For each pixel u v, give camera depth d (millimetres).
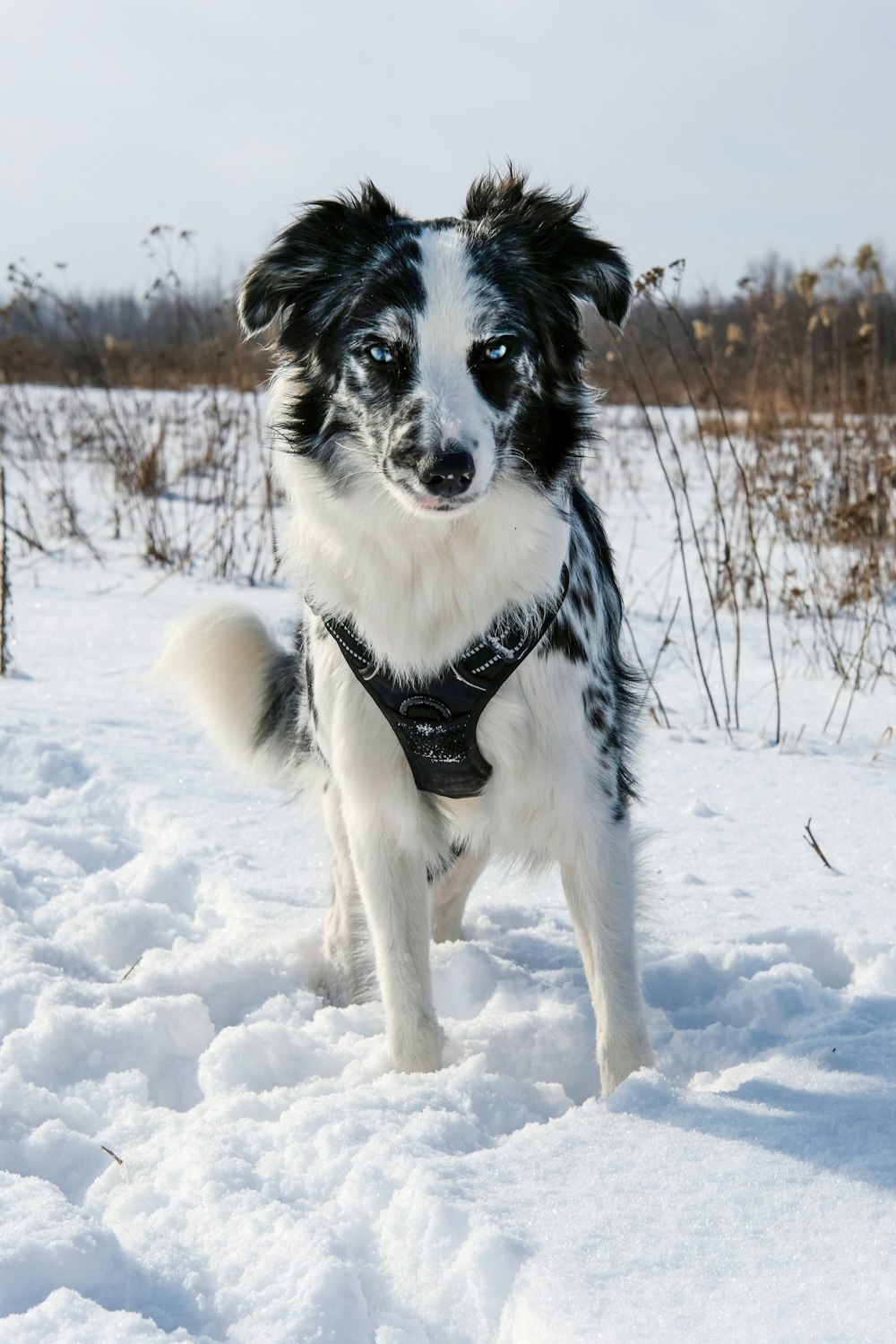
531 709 3105
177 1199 2404
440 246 3119
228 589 8875
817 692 6582
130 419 13648
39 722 5734
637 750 3934
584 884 3184
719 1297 1981
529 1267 2072
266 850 4570
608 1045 3074
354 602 3150
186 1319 2078
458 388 2957
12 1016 3248
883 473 8391
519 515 3037
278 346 3438
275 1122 2717
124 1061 3117
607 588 3537
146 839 4742
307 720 3869
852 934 3676
